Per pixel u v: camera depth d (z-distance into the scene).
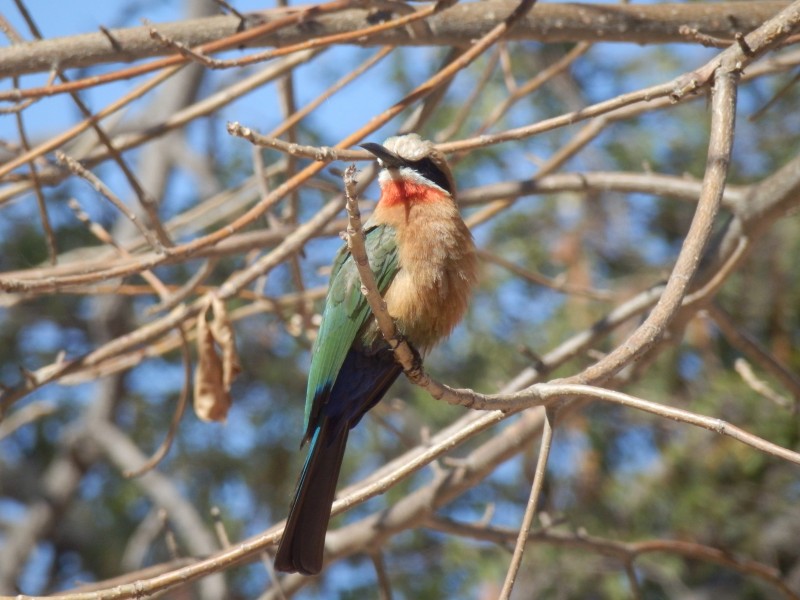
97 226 9.48
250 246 10.02
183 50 7.37
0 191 10.12
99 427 16.31
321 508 7.26
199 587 14.72
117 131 17.02
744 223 9.25
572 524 13.73
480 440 14.88
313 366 7.82
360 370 7.86
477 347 14.73
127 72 7.87
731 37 9.50
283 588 10.16
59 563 17.58
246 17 9.10
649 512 13.80
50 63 8.76
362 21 9.31
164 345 11.02
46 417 17.73
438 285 7.65
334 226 10.20
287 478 16.16
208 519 16.06
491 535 9.87
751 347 9.70
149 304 16.97
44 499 16.70
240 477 16.34
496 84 15.28
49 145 8.23
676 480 13.70
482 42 8.15
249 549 7.02
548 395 6.18
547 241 15.08
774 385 13.30
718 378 13.46
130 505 16.86
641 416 14.19
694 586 13.95
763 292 13.94
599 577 13.68
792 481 13.48
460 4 9.38
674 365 14.04
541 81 10.35
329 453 7.65
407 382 15.72
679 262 6.50
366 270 5.85
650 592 13.71
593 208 15.19
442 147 7.78
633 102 7.38
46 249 16.23
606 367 6.28
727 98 6.99
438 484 9.78
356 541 9.95
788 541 13.55
